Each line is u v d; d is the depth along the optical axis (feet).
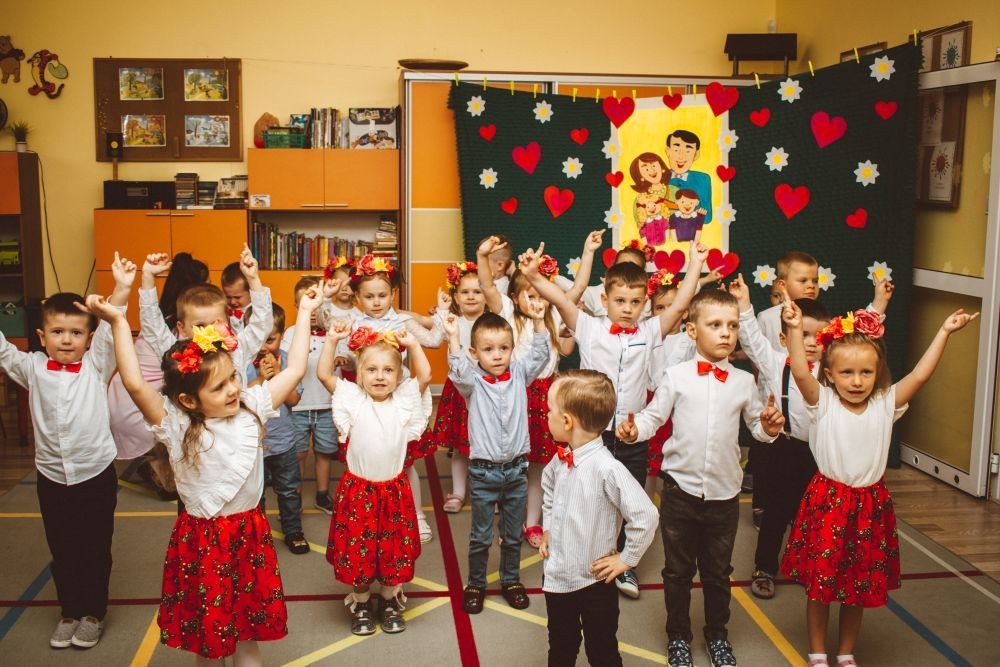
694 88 21.06
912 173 16.75
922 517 14.53
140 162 23.32
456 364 10.85
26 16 22.76
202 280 15.60
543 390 13.15
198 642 8.47
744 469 16.39
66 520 10.25
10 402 21.74
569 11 23.35
